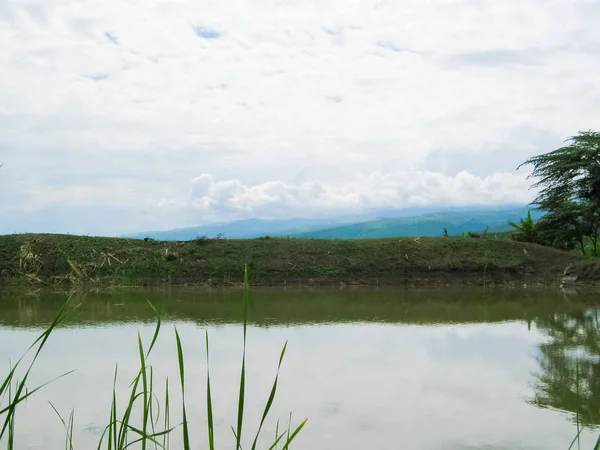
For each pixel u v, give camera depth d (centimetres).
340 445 583
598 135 2652
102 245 2453
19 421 657
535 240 2975
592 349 1055
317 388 789
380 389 784
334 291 2080
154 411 700
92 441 596
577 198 2747
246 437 612
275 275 2286
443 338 1166
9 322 1356
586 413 682
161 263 2316
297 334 1205
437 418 664
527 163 2872
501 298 1873
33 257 2317
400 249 2462
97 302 1725
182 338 1147
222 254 2416
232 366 914
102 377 845
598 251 2831
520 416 672
